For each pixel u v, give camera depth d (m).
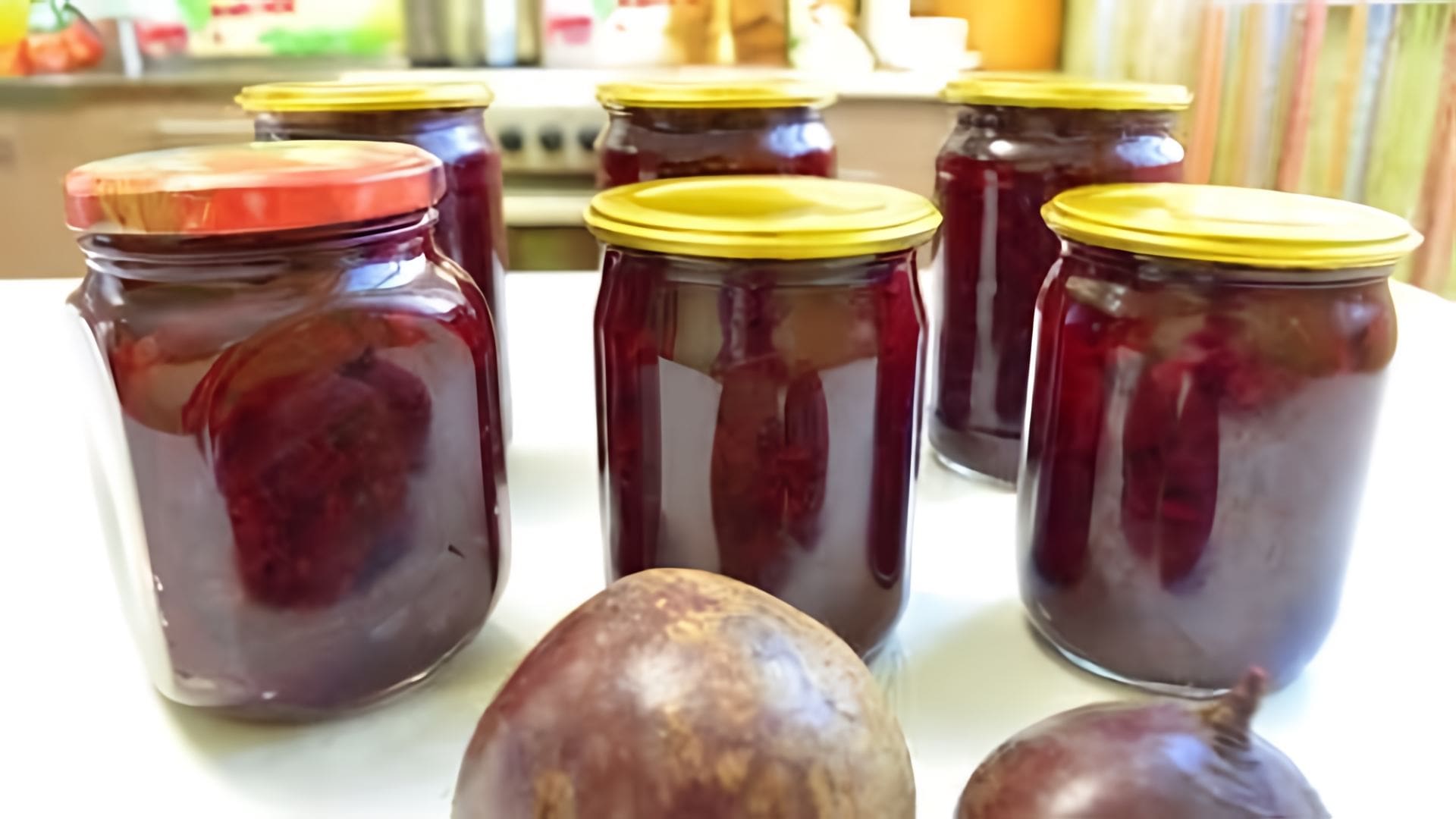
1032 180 0.35
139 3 1.00
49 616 0.30
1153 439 0.25
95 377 0.24
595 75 0.97
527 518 0.36
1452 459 0.40
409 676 0.27
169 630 0.25
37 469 0.39
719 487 0.26
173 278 0.23
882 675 0.28
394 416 0.25
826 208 0.26
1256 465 0.25
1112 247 0.25
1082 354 0.27
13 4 0.98
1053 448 0.28
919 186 0.95
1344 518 0.26
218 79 0.97
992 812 0.19
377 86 0.36
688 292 0.25
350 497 0.25
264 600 0.24
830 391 0.25
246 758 0.25
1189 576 0.26
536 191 0.96
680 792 0.17
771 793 0.17
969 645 0.30
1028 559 0.29
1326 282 0.24
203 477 0.23
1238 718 0.19
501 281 0.39
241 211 0.22
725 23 1.04
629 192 0.29
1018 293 0.36
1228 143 0.88
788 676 0.18
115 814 0.23
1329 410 0.25
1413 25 0.80
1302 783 0.18
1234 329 0.24
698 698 0.18
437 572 0.27
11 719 0.26
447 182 0.35
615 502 0.28
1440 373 0.47
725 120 0.38
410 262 0.26
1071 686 0.28
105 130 0.98
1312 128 0.85
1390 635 0.29
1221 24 0.86
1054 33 0.99
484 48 1.02
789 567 0.27
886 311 0.26
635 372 0.26
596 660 0.19
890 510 0.28
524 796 0.18
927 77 0.93
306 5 1.01
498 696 0.20
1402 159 0.82
